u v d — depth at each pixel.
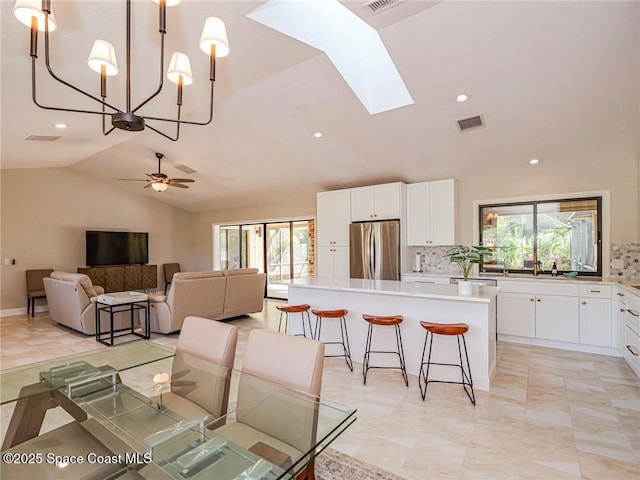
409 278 5.18
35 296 6.25
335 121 4.18
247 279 5.89
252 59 2.56
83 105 2.90
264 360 1.86
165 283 8.82
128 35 1.64
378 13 2.29
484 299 2.85
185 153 5.74
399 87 3.66
